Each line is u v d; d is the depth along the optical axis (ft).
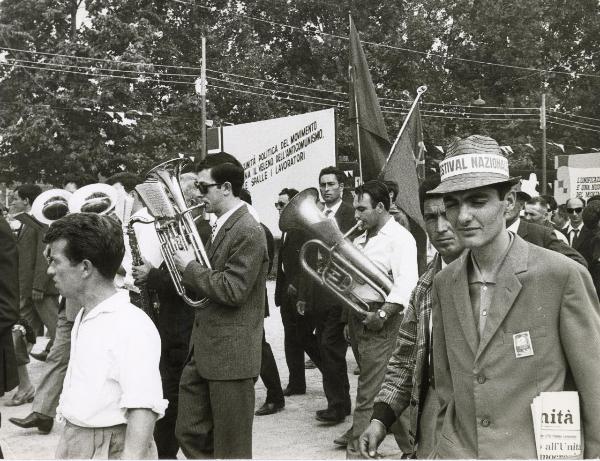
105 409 9.05
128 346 9.04
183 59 100.68
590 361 7.63
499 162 8.09
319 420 20.79
